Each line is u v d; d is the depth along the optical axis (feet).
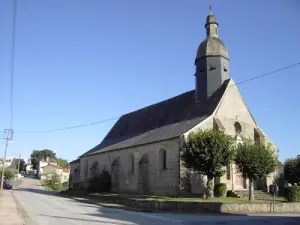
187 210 78.59
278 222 54.90
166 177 104.32
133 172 123.95
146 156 115.34
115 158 137.69
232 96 112.68
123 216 63.72
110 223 51.11
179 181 97.91
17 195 131.85
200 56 116.16
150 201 84.89
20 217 56.34
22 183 305.53
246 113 115.24
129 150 127.75
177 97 133.90
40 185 291.38
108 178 138.00
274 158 97.66
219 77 113.19
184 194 96.73
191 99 123.44
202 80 115.24
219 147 89.76
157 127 130.21
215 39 116.47
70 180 191.52
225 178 103.86
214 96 112.06
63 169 428.97
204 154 88.99
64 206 85.56
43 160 469.57
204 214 71.31
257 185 111.55
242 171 93.25
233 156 92.02
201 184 99.81
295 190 87.92
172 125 119.44
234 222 54.90
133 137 139.13
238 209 76.28
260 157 91.81
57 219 55.67
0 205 78.02
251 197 92.38
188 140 95.09
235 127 111.55
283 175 115.75
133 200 91.66
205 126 103.91
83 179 169.48
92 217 59.77
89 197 125.39
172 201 81.30
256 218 62.23
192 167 92.38
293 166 113.60
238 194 100.22
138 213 72.54
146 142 116.06
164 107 137.80
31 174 492.95
